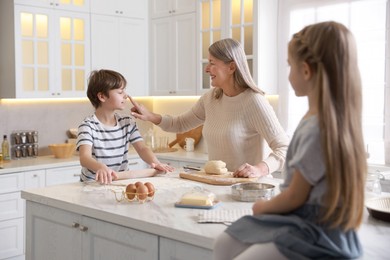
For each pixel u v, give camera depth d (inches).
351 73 48.4
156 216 69.4
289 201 51.0
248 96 99.9
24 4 157.5
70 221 80.0
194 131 192.9
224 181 91.4
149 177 99.1
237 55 99.3
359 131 49.0
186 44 183.5
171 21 188.1
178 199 80.0
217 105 105.4
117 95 102.9
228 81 101.1
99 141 102.1
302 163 48.8
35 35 161.2
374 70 147.8
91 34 177.5
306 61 49.7
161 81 194.1
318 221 50.5
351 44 48.8
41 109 178.4
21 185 149.5
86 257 77.5
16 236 149.3
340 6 153.3
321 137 48.1
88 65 177.0
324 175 48.8
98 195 83.1
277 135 97.8
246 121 100.9
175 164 174.7
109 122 105.7
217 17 173.3
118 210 72.9
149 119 113.3
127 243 70.8
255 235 52.3
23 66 159.2
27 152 170.9
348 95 48.2
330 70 48.1
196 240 60.8
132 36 191.3
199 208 73.7
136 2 191.9
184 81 185.3
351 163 47.9
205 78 178.9
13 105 170.9
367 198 80.4
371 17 147.3
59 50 167.9
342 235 51.2
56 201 80.7
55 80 167.3
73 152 176.1
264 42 162.1
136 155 179.3
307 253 50.0
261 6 159.9
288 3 165.6
